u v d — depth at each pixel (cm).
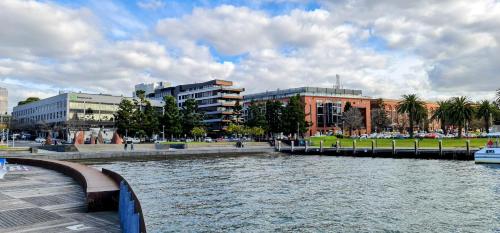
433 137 9975
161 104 16200
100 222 1387
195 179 4038
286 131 12500
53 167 3372
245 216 2312
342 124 15238
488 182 3684
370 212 2422
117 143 8525
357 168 5209
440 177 4091
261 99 17325
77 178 2477
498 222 2181
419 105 10425
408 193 3095
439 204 2655
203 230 2012
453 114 9900
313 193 3112
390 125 17212
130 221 1076
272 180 3956
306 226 2094
